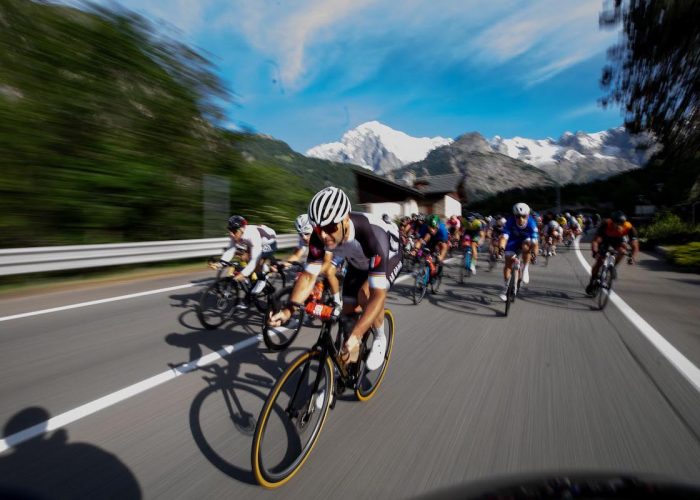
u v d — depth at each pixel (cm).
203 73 1420
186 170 1298
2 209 793
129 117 1146
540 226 1706
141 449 227
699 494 59
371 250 260
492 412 277
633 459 222
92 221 925
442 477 207
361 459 223
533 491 62
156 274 859
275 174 1659
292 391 216
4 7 959
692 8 1442
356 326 235
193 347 401
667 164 1866
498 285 816
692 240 1600
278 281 708
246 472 210
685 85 1630
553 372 350
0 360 363
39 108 910
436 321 527
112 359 366
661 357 389
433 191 4316
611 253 622
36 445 230
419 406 286
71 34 1072
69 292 658
